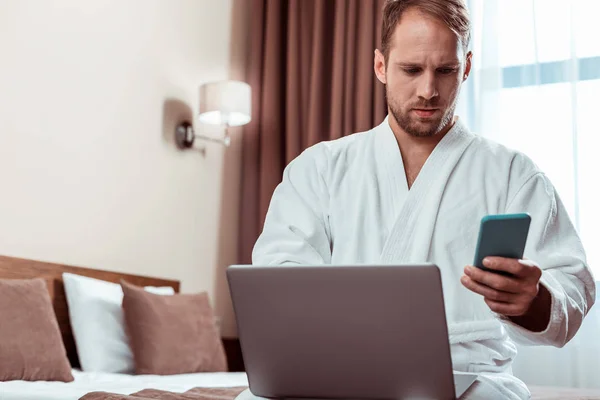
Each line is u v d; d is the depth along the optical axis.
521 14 3.78
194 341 3.00
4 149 2.78
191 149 3.86
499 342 1.24
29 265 2.78
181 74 3.83
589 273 1.22
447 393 0.89
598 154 3.54
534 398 1.56
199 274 3.87
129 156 3.43
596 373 3.41
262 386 0.99
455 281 1.26
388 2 1.29
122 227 3.36
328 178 1.39
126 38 3.45
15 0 2.86
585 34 3.63
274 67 4.21
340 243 1.35
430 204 1.30
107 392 1.73
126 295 2.92
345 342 0.91
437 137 1.35
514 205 1.29
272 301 0.93
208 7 4.07
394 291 0.87
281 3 4.32
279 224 1.38
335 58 4.07
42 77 2.97
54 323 2.51
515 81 3.76
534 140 3.67
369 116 3.96
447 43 1.22
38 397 1.77
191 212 3.83
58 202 3.01
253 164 4.20
